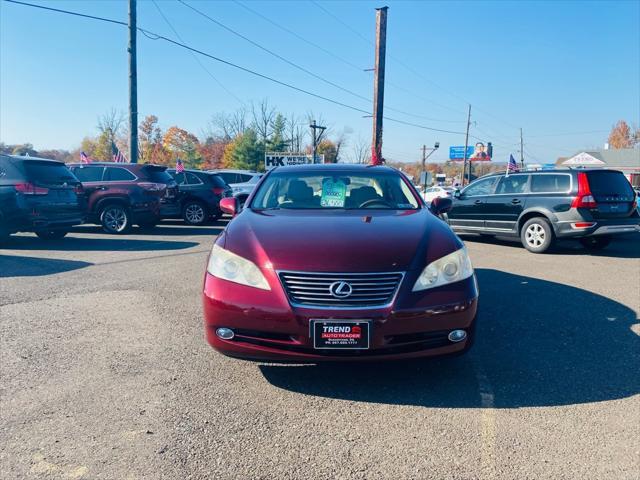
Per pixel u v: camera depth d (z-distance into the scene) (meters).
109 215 11.77
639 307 5.31
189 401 3.07
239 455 2.50
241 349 3.13
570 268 7.64
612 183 9.05
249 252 3.25
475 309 3.20
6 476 2.30
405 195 4.64
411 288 3.03
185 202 14.45
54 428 2.73
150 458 2.46
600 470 2.39
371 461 2.46
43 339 4.15
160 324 4.59
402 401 3.09
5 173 8.88
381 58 19.36
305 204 4.48
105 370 3.53
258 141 61.34
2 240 9.91
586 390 3.27
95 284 6.13
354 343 2.95
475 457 2.49
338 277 2.99
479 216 10.59
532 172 9.70
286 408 3.00
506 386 3.32
